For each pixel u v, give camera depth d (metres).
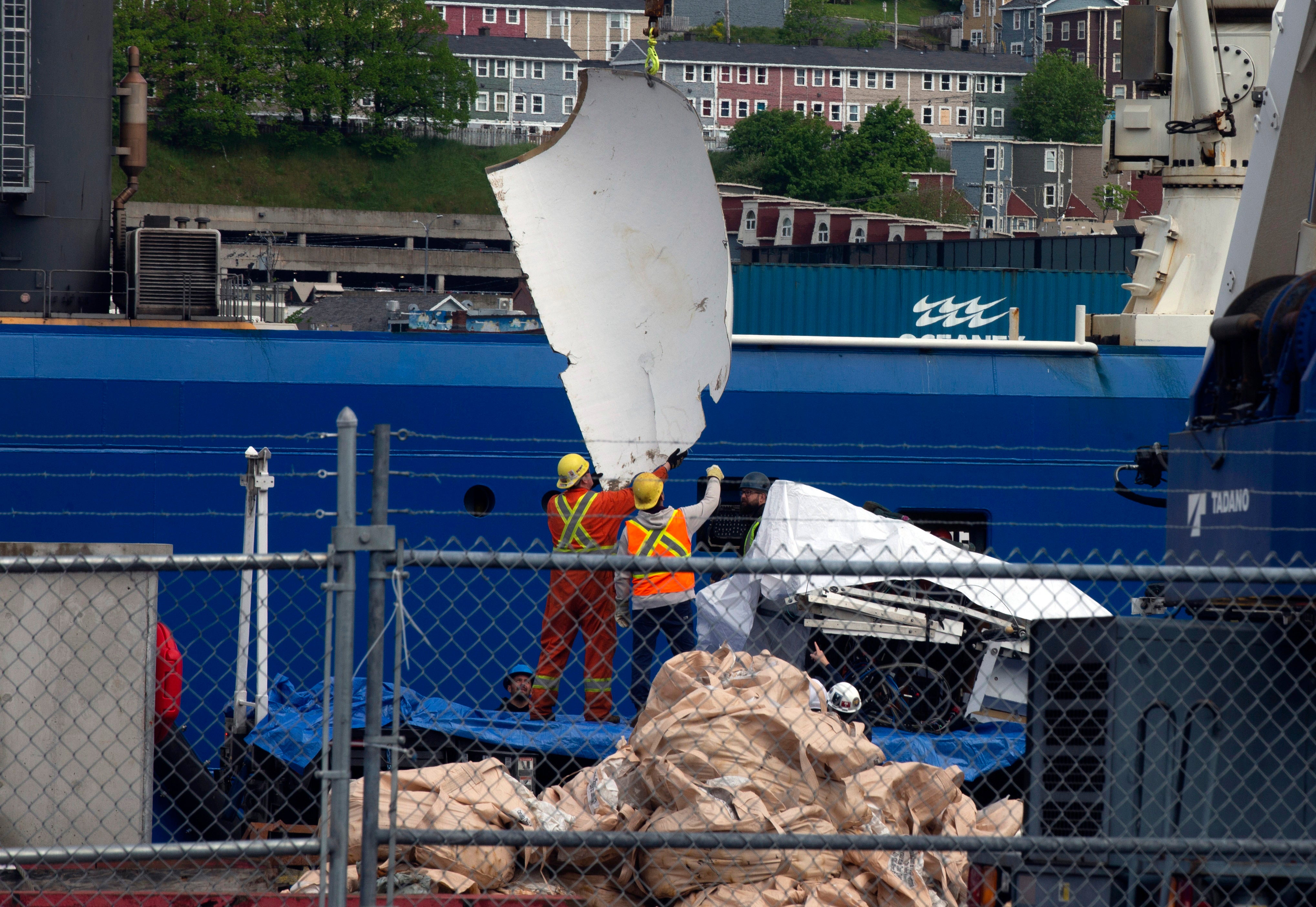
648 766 26.72
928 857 27.20
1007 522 49.25
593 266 37.59
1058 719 25.03
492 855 26.02
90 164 52.22
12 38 50.38
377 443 19.70
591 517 37.28
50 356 46.56
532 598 47.38
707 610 40.81
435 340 49.47
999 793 30.81
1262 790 24.03
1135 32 55.25
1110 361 52.56
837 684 34.56
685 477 49.50
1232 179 54.66
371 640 19.66
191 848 19.73
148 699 26.06
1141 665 24.17
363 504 47.88
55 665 25.66
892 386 50.97
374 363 48.47
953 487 50.81
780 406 50.25
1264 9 52.72
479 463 48.50
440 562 19.64
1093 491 51.22
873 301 68.25
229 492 47.00
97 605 25.83
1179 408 52.25
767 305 68.38
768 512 41.44
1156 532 51.47
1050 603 39.03
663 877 25.08
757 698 27.44
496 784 27.62
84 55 51.91
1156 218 56.00
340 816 19.58
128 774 25.91
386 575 19.75
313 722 34.16
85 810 25.72
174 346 47.53
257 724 35.22
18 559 19.05
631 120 37.56
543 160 37.28
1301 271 34.00
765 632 40.53
